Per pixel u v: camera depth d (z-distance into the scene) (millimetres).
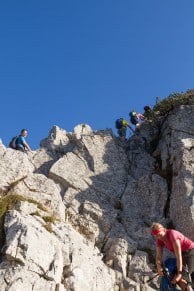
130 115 23531
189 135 19250
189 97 21953
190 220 15977
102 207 17750
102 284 14367
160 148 20406
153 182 18359
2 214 15344
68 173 18688
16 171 17578
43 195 17031
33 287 12703
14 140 20406
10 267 13031
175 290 10742
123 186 18906
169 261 11203
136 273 15383
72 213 17297
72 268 14023
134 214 17703
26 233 13648
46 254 13617
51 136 21234
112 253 15922
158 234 11031
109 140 20672
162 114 22703
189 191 16766
